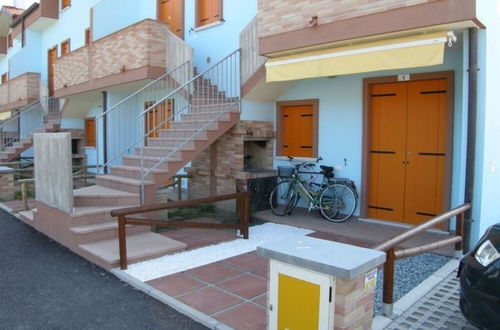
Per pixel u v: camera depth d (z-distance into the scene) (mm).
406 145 7051
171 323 3768
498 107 5828
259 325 3656
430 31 5324
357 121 7539
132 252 5414
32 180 8750
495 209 5953
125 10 12188
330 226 7105
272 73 6895
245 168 9203
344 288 2609
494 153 5770
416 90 6887
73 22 15664
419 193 6934
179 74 9250
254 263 5371
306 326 2719
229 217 7992
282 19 6605
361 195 7500
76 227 5969
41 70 19109
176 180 11078
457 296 4230
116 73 10391
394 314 3795
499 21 5711
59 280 4816
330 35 5996
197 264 5301
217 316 3832
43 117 16781
